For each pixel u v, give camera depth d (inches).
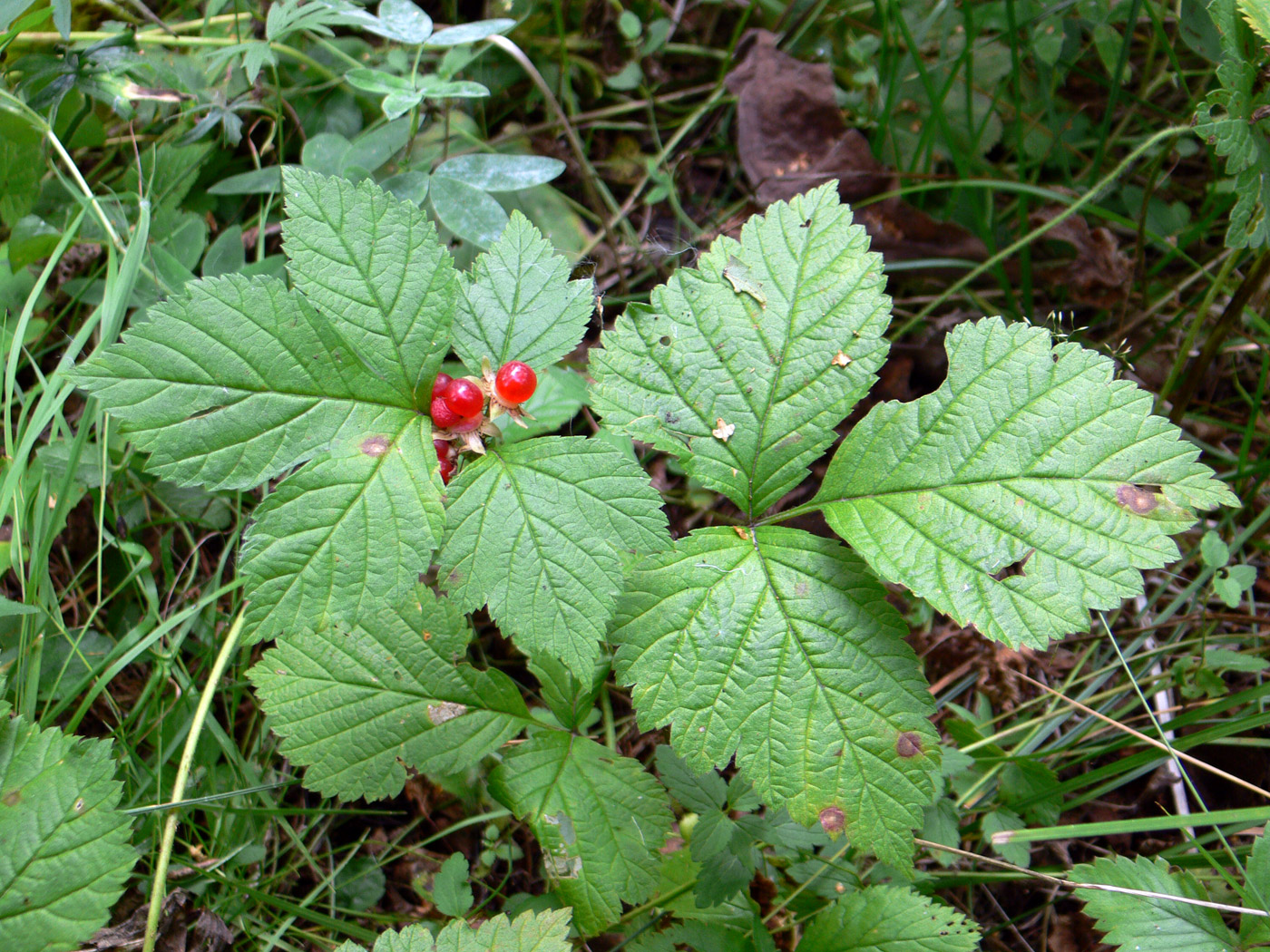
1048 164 15.7
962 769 10.9
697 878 10.0
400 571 8.5
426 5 15.3
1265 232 10.8
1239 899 10.6
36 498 11.2
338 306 8.8
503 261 9.3
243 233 14.0
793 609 9.1
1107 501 8.8
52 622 11.6
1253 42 10.3
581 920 9.8
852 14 16.4
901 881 10.8
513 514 8.7
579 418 13.6
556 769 10.2
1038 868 11.8
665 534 8.7
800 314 9.4
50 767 9.2
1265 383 13.2
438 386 9.0
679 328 9.4
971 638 12.9
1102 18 14.7
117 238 12.1
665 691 9.0
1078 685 12.8
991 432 9.1
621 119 16.0
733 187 15.8
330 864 11.6
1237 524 13.6
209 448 8.5
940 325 14.3
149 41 13.9
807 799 8.9
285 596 8.4
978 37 15.9
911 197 15.1
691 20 16.7
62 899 8.9
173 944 10.6
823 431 9.4
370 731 10.1
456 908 10.4
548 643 8.5
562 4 15.5
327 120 14.4
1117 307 14.5
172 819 10.4
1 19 11.6
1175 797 12.1
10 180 12.9
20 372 13.1
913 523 9.1
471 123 14.7
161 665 11.6
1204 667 12.0
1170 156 15.3
